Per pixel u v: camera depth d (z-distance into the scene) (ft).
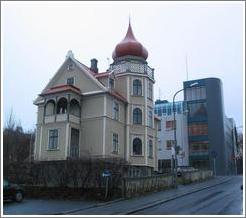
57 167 86.28
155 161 134.31
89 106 118.32
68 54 126.72
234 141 270.05
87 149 114.83
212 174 162.30
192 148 229.86
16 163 92.43
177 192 91.35
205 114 231.50
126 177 79.56
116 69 130.62
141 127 126.52
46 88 126.52
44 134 116.88
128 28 140.77
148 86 133.08
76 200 78.33
